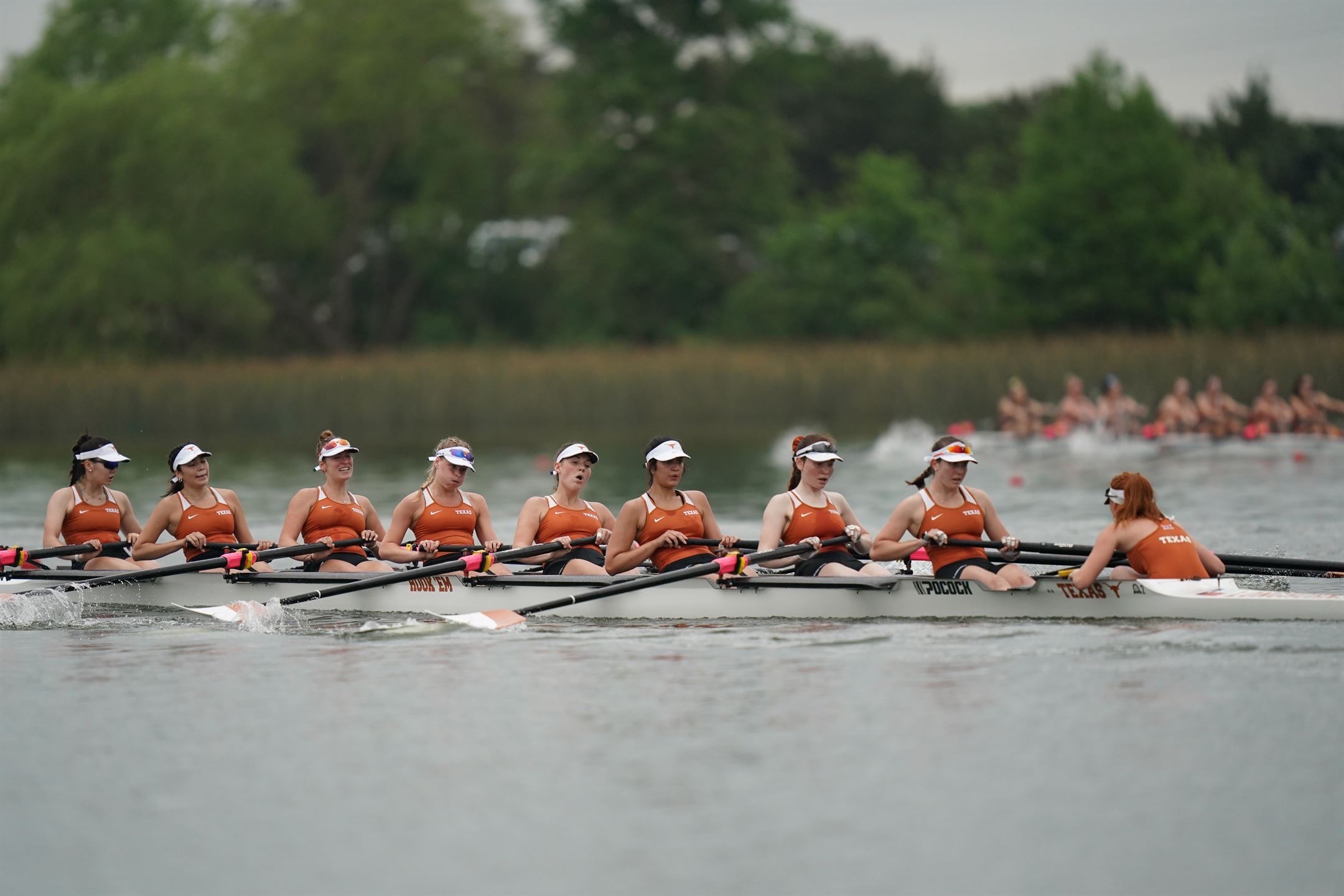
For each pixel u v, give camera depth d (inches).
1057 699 1382.9
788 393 6737.2
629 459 5068.9
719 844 1026.7
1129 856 1001.5
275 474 4564.5
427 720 1348.4
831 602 1830.7
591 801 1115.3
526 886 964.0
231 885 978.1
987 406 6343.5
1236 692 1397.6
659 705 1389.0
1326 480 3740.2
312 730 1317.7
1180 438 4931.1
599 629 1809.8
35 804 1135.0
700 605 1868.8
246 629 1859.0
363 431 6747.1
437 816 1089.4
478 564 1895.9
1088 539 2659.9
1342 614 1726.1
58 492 2132.1
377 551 2075.5
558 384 6850.4
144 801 1135.0
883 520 3061.0
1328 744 1224.8
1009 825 1055.0
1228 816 1067.3
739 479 4156.0
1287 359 5551.2
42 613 1943.9
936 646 1640.0
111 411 6638.8
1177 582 1756.9
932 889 952.3
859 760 1203.2
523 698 1427.2
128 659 1654.8
